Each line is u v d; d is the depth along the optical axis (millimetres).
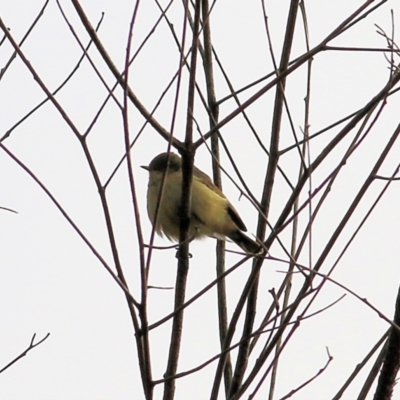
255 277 9031
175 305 9719
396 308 7875
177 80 7883
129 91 8320
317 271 8211
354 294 7930
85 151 7980
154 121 8617
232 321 9148
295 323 8289
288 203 8812
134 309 8039
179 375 8211
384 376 7863
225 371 10266
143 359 8000
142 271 7793
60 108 7945
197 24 8352
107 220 8008
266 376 8344
